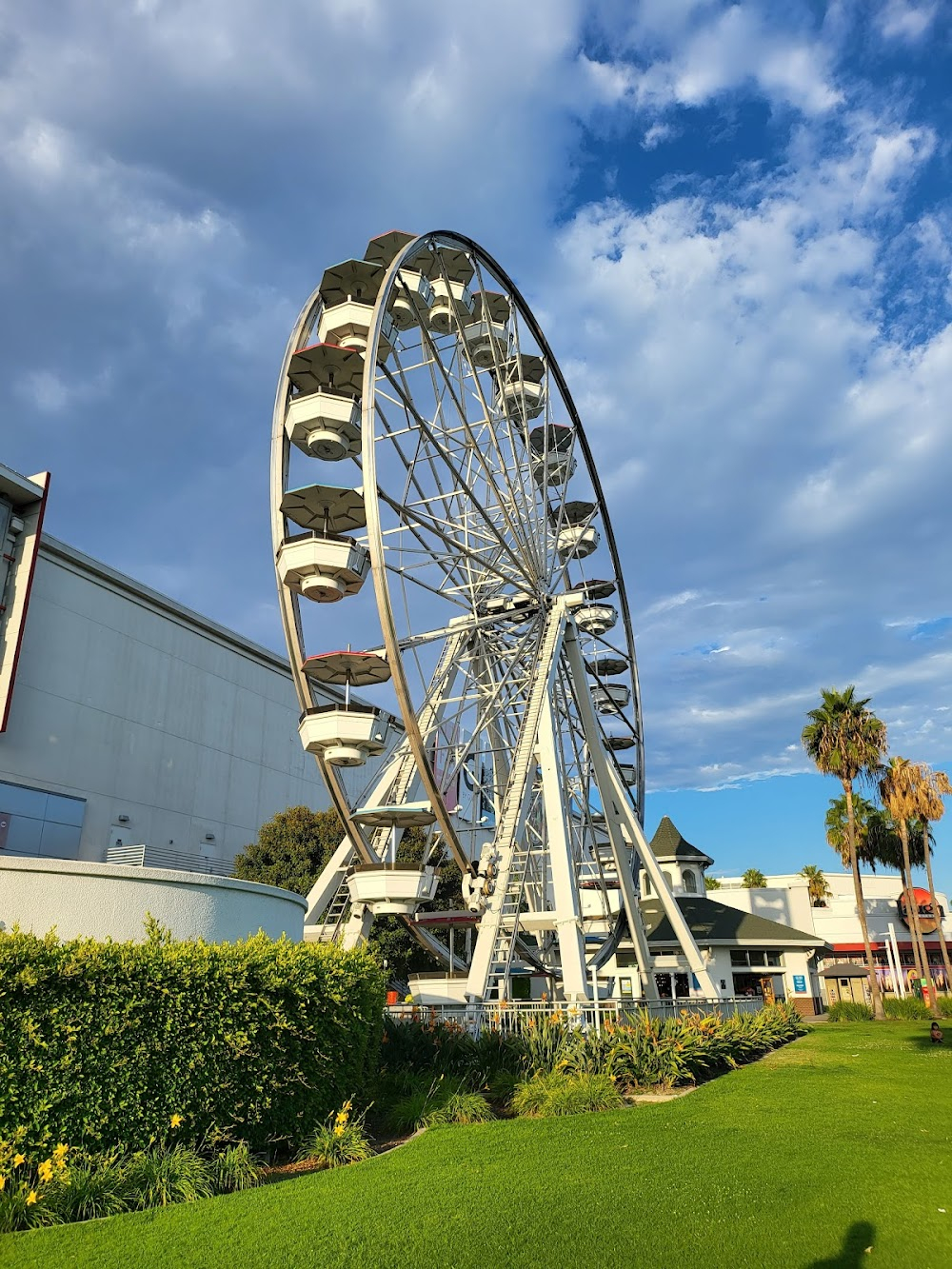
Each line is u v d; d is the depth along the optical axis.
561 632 29.28
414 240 24.38
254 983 11.52
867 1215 8.05
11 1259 7.35
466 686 28.83
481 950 22.41
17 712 33.75
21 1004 9.50
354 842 23.38
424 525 23.72
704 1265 6.96
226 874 44.03
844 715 49.53
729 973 47.53
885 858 59.78
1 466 31.78
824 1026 40.25
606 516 35.62
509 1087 16.44
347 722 22.22
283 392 24.16
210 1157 10.62
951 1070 20.50
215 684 45.31
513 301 29.92
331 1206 8.77
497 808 30.20
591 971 29.77
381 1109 14.45
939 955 68.88
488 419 26.77
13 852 32.91
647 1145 11.48
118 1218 8.46
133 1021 10.16
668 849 54.91
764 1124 13.10
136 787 39.12
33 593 35.03
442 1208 8.66
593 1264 7.07
